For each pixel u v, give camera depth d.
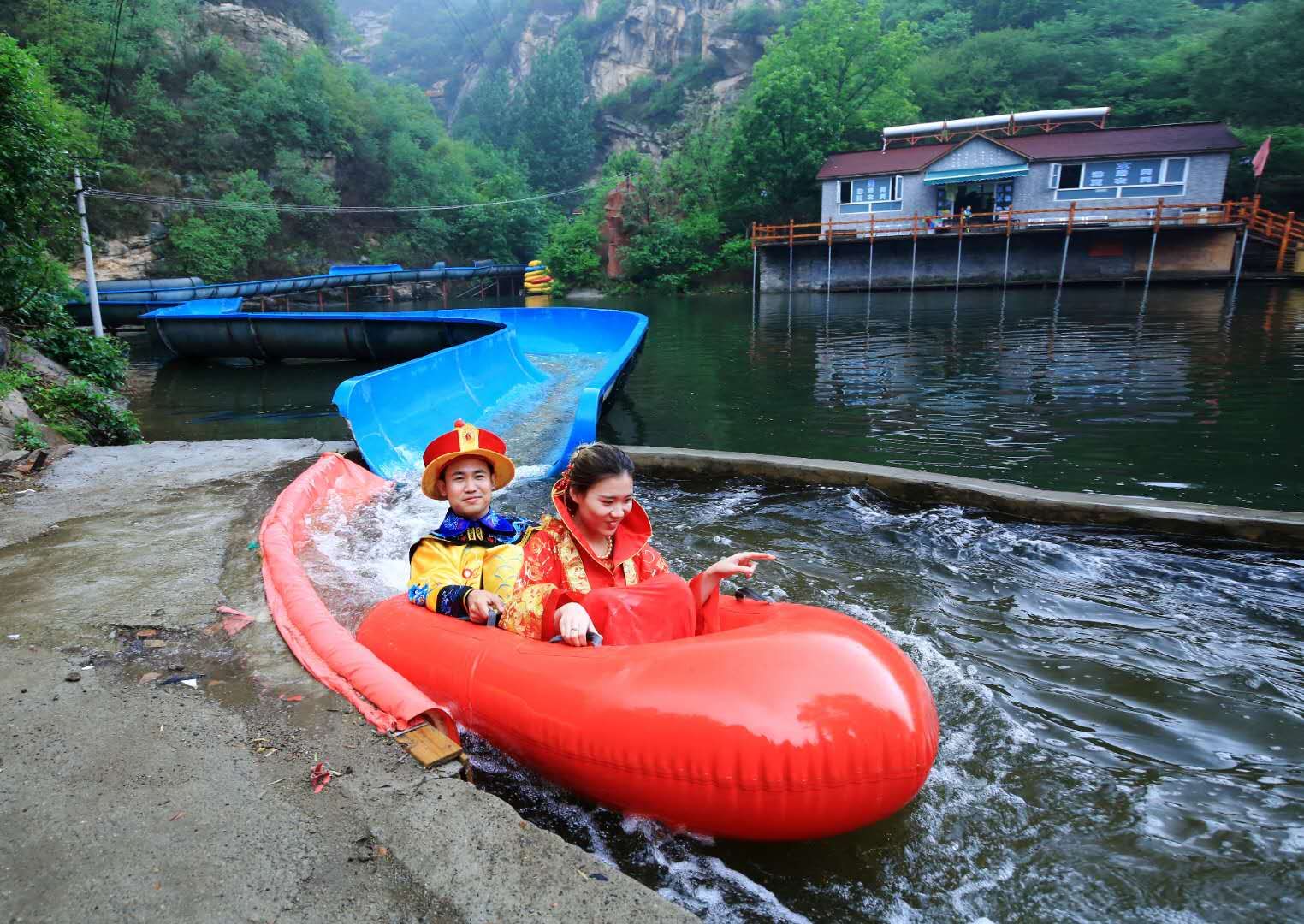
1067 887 2.27
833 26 43.66
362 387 8.11
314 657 2.97
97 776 2.23
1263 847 2.41
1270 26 37.03
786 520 5.73
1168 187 29.47
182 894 1.77
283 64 56.41
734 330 22.02
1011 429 9.21
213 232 43.66
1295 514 4.91
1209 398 10.41
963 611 4.15
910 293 31.45
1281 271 28.67
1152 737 3.01
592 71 101.06
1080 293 27.38
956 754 2.91
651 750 2.16
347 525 5.71
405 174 61.56
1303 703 3.23
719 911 2.19
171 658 3.03
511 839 1.99
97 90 43.72
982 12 61.44
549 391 13.33
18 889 1.79
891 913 2.19
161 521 4.97
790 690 2.11
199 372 18.28
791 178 40.28
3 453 6.48
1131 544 5.08
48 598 3.65
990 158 31.33
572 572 2.69
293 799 2.13
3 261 11.18
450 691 2.69
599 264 50.81
